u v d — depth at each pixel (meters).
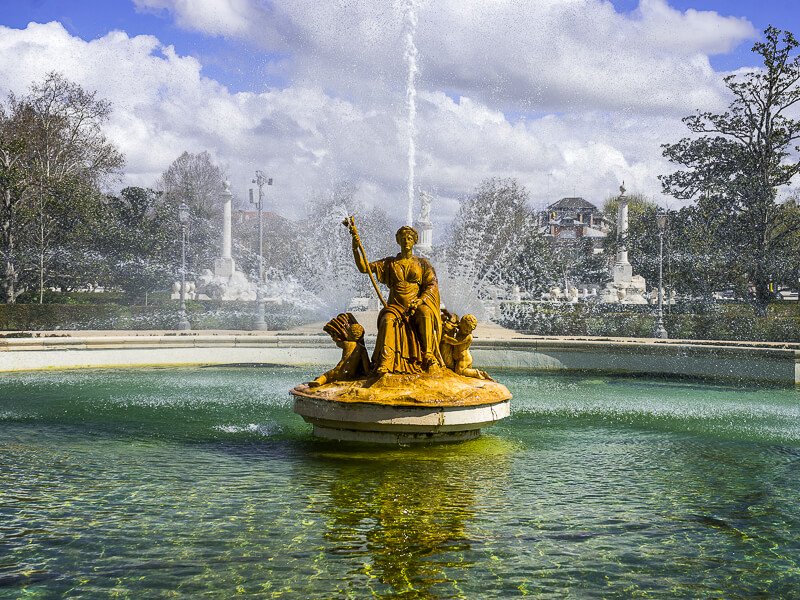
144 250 41.84
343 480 7.11
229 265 44.03
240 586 4.62
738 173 38.09
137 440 9.02
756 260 36.59
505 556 5.19
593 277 55.41
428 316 8.73
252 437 9.20
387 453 8.25
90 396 12.84
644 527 5.89
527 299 42.94
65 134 37.38
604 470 7.79
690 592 4.68
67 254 39.22
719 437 9.73
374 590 4.59
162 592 4.52
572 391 14.52
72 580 4.70
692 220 39.03
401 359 8.67
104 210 40.47
